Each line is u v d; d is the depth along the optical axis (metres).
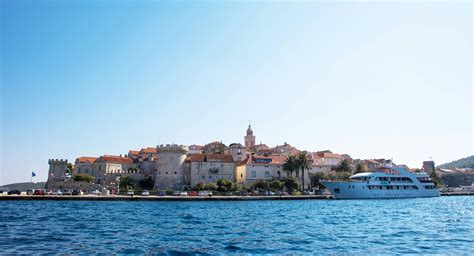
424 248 27.27
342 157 177.12
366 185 105.56
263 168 140.12
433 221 46.94
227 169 138.50
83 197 89.94
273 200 102.25
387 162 184.12
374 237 33.03
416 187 113.00
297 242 30.30
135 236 33.41
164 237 32.97
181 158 133.38
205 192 108.50
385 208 72.00
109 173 135.50
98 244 28.83
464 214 57.56
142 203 85.56
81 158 151.00
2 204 74.50
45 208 65.81
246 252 26.02
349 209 69.50
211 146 180.00
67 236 32.88
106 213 57.50
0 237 31.75
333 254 25.23
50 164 133.50
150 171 145.62
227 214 58.16
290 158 131.12
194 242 30.22
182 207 74.38
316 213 60.16
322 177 135.75
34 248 26.70
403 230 37.91
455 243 29.39
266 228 39.88
